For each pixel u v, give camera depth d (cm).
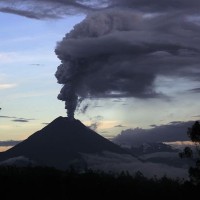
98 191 12375
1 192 11200
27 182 11850
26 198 11281
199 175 6788
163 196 11525
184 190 7400
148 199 11969
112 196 12300
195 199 7025
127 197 12238
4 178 11769
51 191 11850
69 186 12306
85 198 12050
